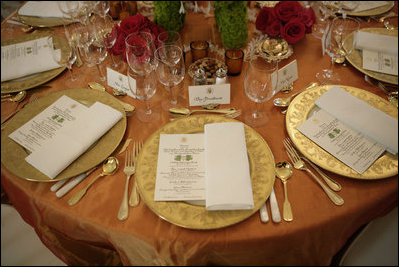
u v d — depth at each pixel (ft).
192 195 2.66
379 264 3.45
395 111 3.34
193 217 2.54
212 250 2.56
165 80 3.52
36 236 3.98
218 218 2.53
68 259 3.65
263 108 3.52
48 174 2.83
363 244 3.58
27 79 3.88
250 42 4.37
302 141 3.09
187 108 3.55
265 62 3.97
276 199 2.71
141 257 2.67
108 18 4.26
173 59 3.54
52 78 3.90
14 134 3.20
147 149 3.03
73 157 2.95
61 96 3.60
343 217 2.62
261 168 2.86
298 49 4.25
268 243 2.55
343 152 2.96
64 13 4.58
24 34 4.66
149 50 3.55
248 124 3.34
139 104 3.63
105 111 3.32
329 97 3.37
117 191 2.82
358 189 2.76
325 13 4.67
